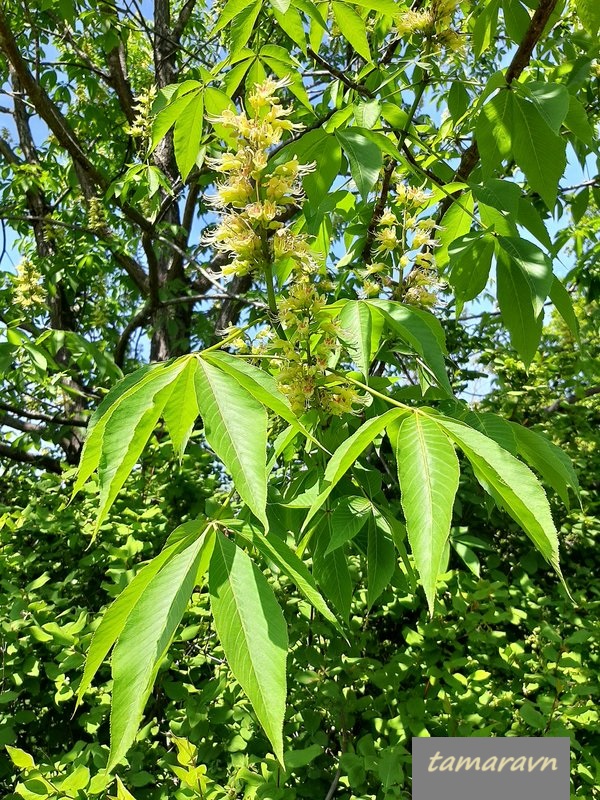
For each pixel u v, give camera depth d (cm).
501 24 85
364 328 43
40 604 69
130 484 102
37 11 170
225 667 68
